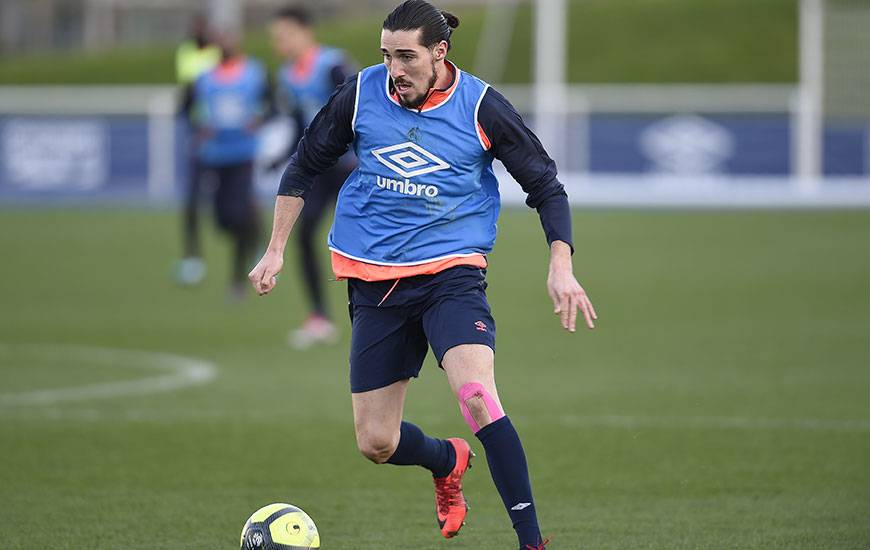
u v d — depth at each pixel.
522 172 18.95
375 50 140.00
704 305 51.78
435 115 18.61
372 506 23.39
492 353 18.59
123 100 99.25
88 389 35.75
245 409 32.84
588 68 137.62
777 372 37.47
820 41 117.62
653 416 31.33
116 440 29.06
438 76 18.53
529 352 41.78
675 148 97.06
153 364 40.03
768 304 51.94
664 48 140.38
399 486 24.97
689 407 32.47
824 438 28.70
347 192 19.45
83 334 46.22
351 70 44.59
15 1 170.00
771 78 135.38
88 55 154.25
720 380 36.28
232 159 54.22
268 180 94.81
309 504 23.53
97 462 26.88
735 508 22.81
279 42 44.38
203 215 92.81
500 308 51.91
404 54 18.08
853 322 47.25
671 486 24.56
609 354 41.25
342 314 51.41
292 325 48.47
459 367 18.33
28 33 170.38
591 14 147.38
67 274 63.47
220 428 30.47
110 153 98.06
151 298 55.88
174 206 95.69
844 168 96.50
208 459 27.22
